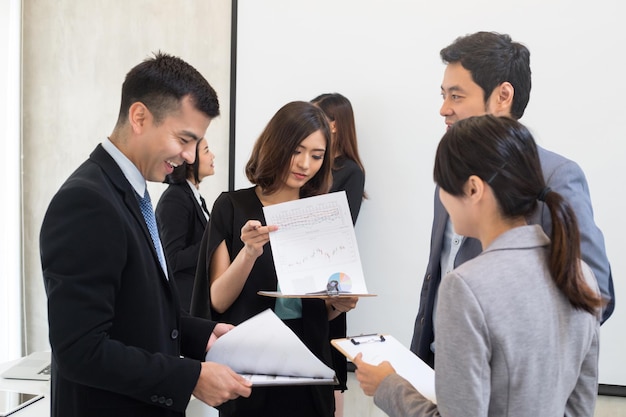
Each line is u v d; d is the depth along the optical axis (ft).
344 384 5.50
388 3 7.68
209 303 5.15
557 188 3.89
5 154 9.08
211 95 3.69
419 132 7.65
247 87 8.28
